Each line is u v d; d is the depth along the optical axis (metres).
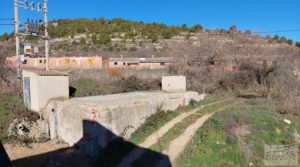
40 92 17.41
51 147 15.67
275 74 32.47
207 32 65.88
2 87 21.86
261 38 60.97
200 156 13.66
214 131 15.45
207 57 39.94
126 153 14.16
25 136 16.36
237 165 13.67
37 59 36.53
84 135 14.82
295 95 25.64
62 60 37.94
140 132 16.19
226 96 25.78
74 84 23.73
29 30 21.86
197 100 22.38
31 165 13.44
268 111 19.73
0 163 6.23
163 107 18.88
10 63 31.48
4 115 18.02
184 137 15.50
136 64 41.62
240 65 36.78
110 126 15.00
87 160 14.16
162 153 13.89
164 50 56.25
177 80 23.20
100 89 22.95
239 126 16.50
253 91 28.78
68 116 16.06
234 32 61.12
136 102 16.77
